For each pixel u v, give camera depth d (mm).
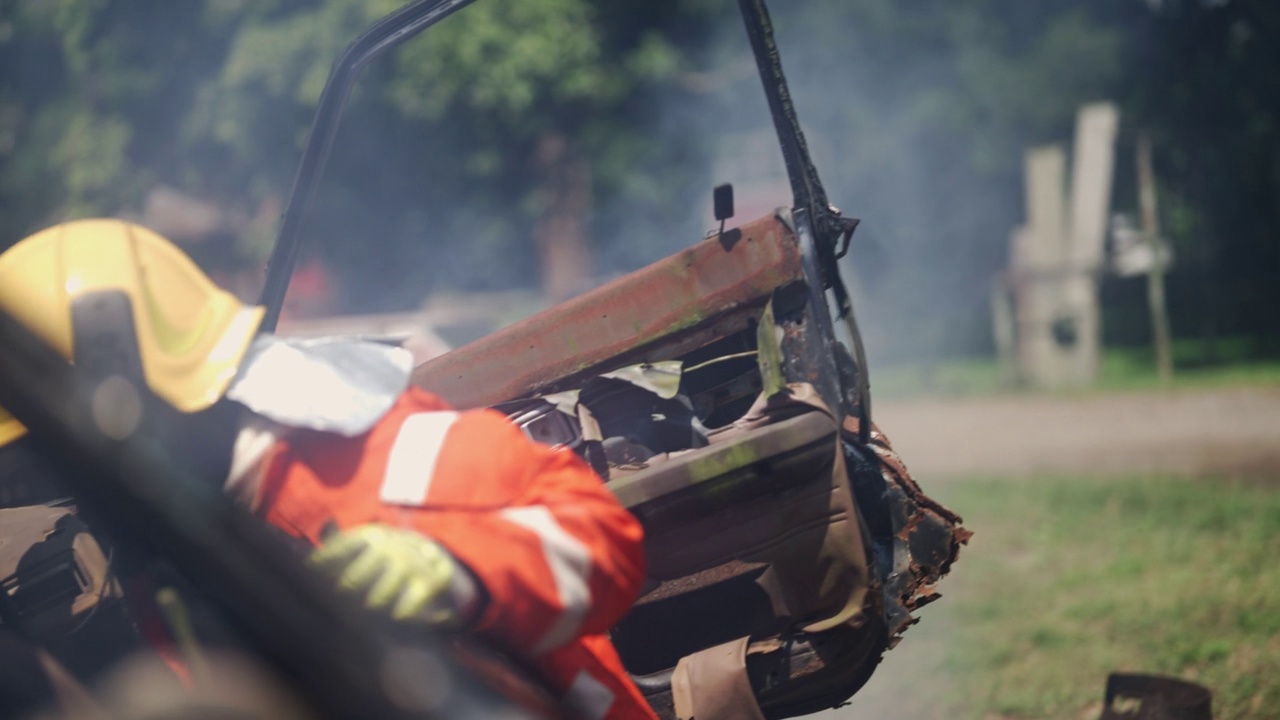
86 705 2121
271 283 3824
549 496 2314
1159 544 8922
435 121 24328
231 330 2338
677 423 3369
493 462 2291
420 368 3578
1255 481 11164
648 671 3248
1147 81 31250
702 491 3076
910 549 3549
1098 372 21922
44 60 30750
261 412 2270
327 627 1955
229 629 2096
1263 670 6121
